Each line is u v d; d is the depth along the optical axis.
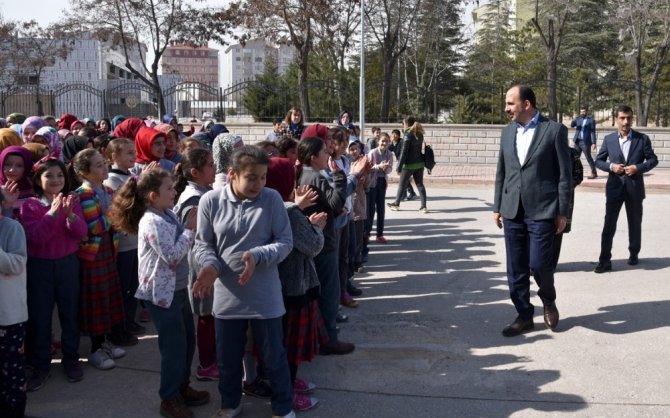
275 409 4.19
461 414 4.40
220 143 5.34
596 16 39.31
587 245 9.41
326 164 5.43
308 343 4.54
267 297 4.05
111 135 7.47
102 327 5.13
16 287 4.13
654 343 5.56
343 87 24.61
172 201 4.36
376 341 5.77
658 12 27.31
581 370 5.05
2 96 24.55
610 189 7.87
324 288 5.29
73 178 5.57
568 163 5.57
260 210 4.01
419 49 42.41
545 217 5.59
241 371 4.26
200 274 3.91
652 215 11.99
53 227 4.72
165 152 7.05
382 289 7.42
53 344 5.62
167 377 4.34
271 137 8.83
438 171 20.39
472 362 5.27
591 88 22.59
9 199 4.31
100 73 57.66
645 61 34.94
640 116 22.38
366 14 28.94
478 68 41.69
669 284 7.32
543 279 5.77
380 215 9.85
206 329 4.87
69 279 4.84
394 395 4.70
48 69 56.19
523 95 5.65
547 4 32.38
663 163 20.88
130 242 5.63
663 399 4.56
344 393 4.75
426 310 6.62
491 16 47.44
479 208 13.30
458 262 8.62
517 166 5.67
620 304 6.60
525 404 4.52
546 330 5.92
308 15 26.41
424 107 25.72
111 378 5.04
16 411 4.21
